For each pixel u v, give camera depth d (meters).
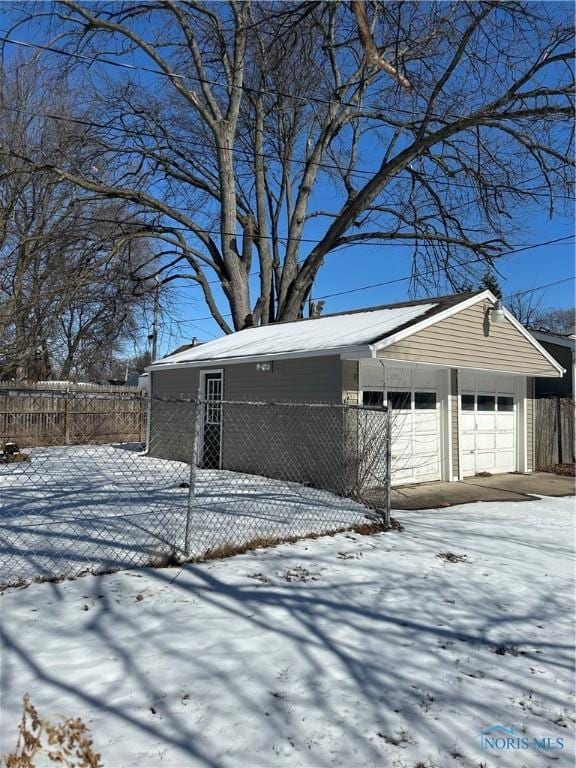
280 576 5.20
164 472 11.63
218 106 21.36
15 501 7.85
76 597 4.41
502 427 13.79
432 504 9.48
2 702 2.97
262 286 21.88
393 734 2.95
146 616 4.15
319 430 10.28
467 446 12.80
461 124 15.47
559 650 4.07
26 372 23.41
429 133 17.11
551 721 3.17
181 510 7.54
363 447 9.83
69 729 2.31
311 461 10.40
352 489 9.53
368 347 9.34
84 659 3.47
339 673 3.53
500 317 11.93
